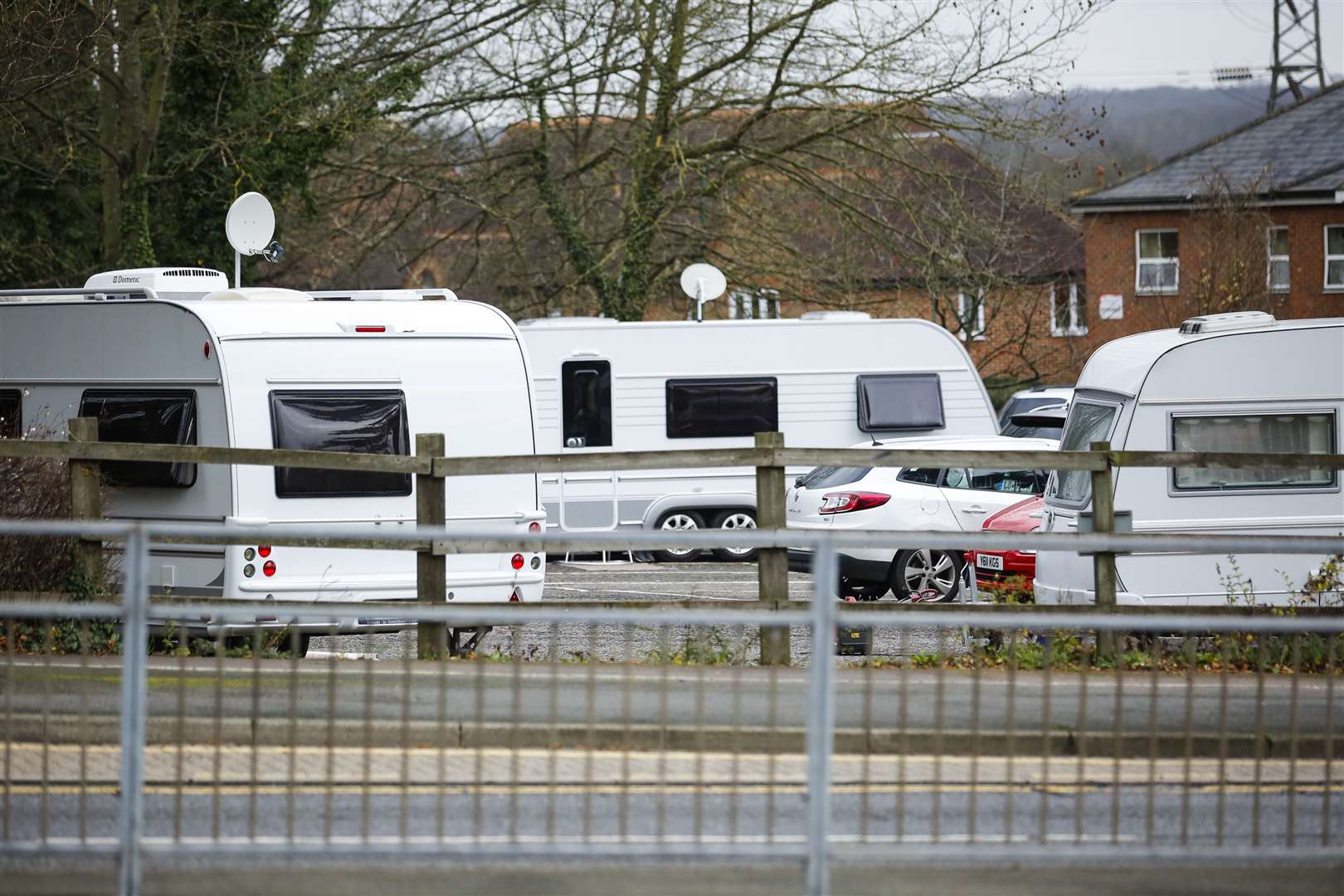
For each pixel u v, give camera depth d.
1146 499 39.72
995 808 21.84
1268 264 111.25
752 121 81.44
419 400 41.03
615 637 39.62
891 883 18.52
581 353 65.50
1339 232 121.31
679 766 22.75
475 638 37.81
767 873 18.83
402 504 40.25
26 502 33.44
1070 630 33.47
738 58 79.81
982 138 79.94
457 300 44.03
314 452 32.69
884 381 66.38
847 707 24.08
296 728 22.48
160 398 40.28
